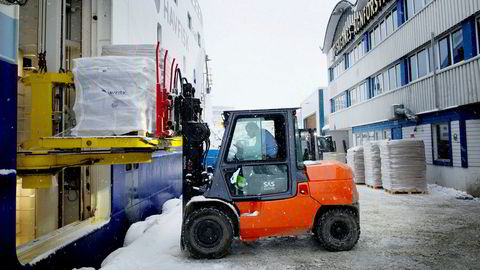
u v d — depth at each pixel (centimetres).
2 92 359
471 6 1136
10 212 367
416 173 1230
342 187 585
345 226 586
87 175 630
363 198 1164
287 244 632
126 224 737
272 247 615
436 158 1391
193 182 619
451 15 1245
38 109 458
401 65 1661
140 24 902
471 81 1139
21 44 599
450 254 559
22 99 554
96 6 678
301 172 587
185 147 626
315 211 575
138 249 573
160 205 1023
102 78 445
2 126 358
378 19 1934
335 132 2902
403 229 729
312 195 577
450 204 1013
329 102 3086
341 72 2728
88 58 450
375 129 2044
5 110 363
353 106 2397
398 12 1667
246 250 600
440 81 1310
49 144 423
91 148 446
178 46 1509
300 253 578
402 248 595
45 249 453
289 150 590
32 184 424
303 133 1302
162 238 634
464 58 1185
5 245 359
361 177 1603
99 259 590
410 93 1557
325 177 588
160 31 1176
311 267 511
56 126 477
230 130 594
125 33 768
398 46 1669
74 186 631
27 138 549
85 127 439
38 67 556
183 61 1638
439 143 1376
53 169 437
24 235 595
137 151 474
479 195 1151
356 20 2261
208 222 555
